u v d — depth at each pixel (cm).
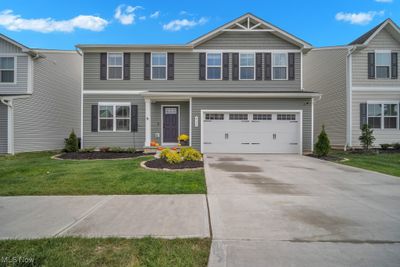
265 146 1293
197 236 323
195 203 462
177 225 359
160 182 612
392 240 316
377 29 1391
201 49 1403
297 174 740
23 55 1356
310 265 259
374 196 513
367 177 700
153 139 1383
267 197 502
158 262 262
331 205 454
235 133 1298
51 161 979
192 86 1398
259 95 1264
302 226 358
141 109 1384
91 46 1349
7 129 1268
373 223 371
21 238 316
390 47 1407
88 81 1377
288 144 1291
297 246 299
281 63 1404
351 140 1406
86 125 1374
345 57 1446
